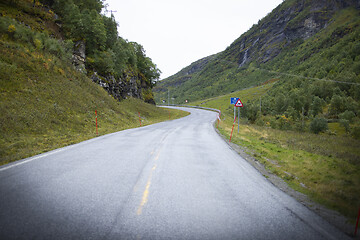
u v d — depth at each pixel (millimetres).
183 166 6480
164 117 43500
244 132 20359
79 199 3836
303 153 10594
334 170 7148
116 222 3111
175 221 3211
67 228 2885
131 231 2895
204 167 6469
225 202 3984
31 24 24531
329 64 68750
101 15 41031
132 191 4332
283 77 138625
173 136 13922
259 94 131000
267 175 6043
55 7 31719
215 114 55375
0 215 3137
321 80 70812
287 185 5277
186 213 3484
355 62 58938
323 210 3865
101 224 3035
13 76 14781
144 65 65062
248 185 5020
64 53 23781
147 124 25328
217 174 5793
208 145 10773
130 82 46062
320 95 69938
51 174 5234
